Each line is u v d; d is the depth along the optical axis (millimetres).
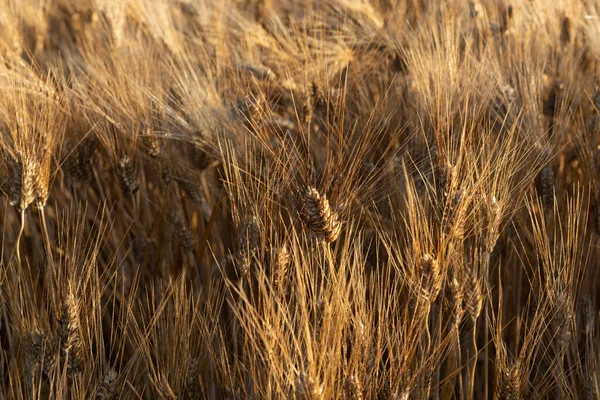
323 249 1575
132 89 1840
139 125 1796
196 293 1779
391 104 1839
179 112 1858
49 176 1732
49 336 1591
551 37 2025
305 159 1613
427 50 1919
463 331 1758
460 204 1548
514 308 1799
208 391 1663
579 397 1664
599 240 1730
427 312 1555
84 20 2613
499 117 1813
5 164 1726
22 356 1669
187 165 1836
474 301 1588
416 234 1554
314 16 2229
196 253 1809
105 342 1783
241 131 1721
